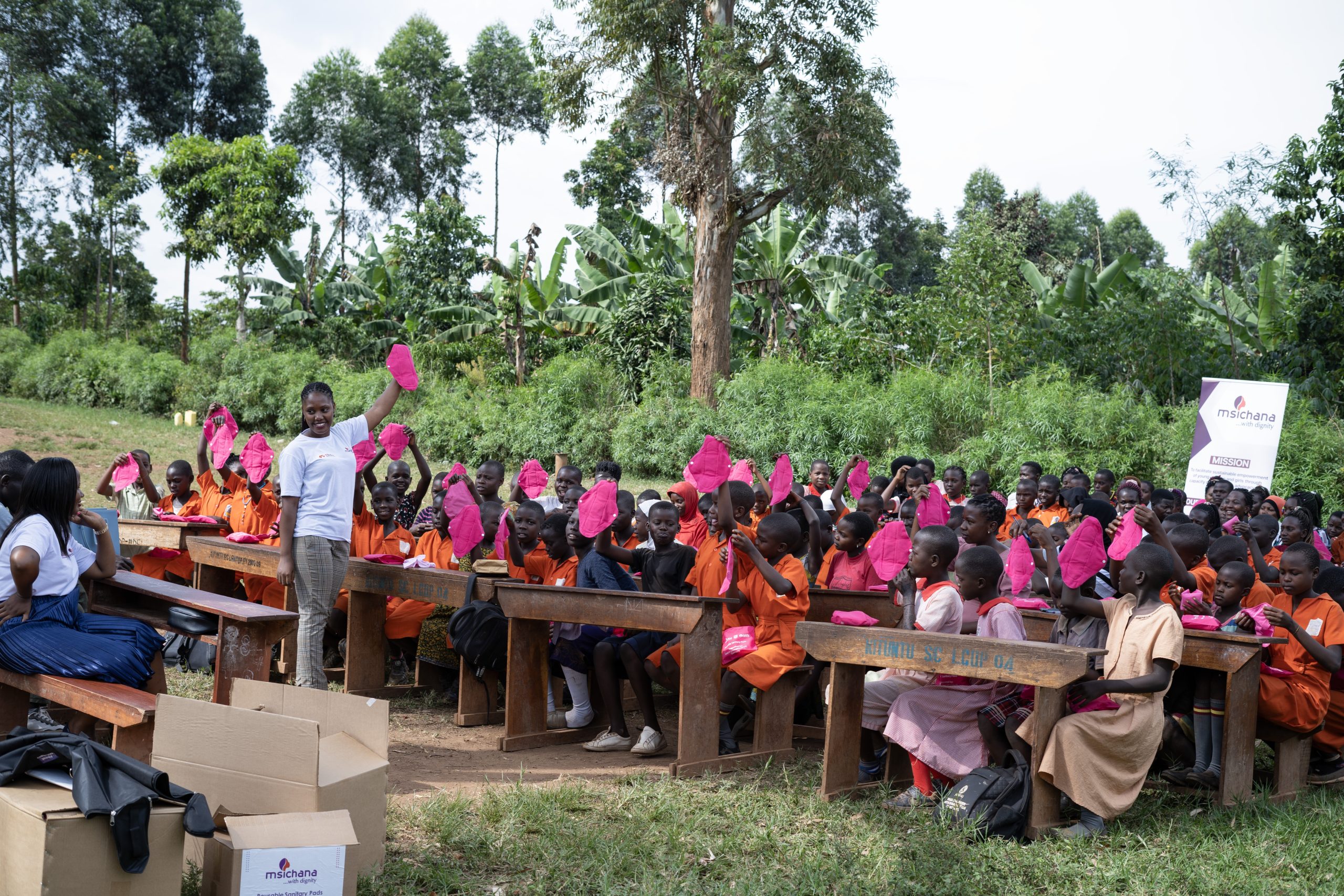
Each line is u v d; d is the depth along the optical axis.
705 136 19.11
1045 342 20.09
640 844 4.27
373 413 6.18
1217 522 7.81
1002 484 16.06
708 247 19.73
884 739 5.62
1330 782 5.57
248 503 8.05
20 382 32.72
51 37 40.47
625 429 20.16
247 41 43.62
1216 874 4.11
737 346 23.58
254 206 31.02
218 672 4.85
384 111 43.88
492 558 6.76
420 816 4.52
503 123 47.28
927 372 18.28
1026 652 4.45
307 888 3.35
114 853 3.12
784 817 4.69
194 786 3.80
